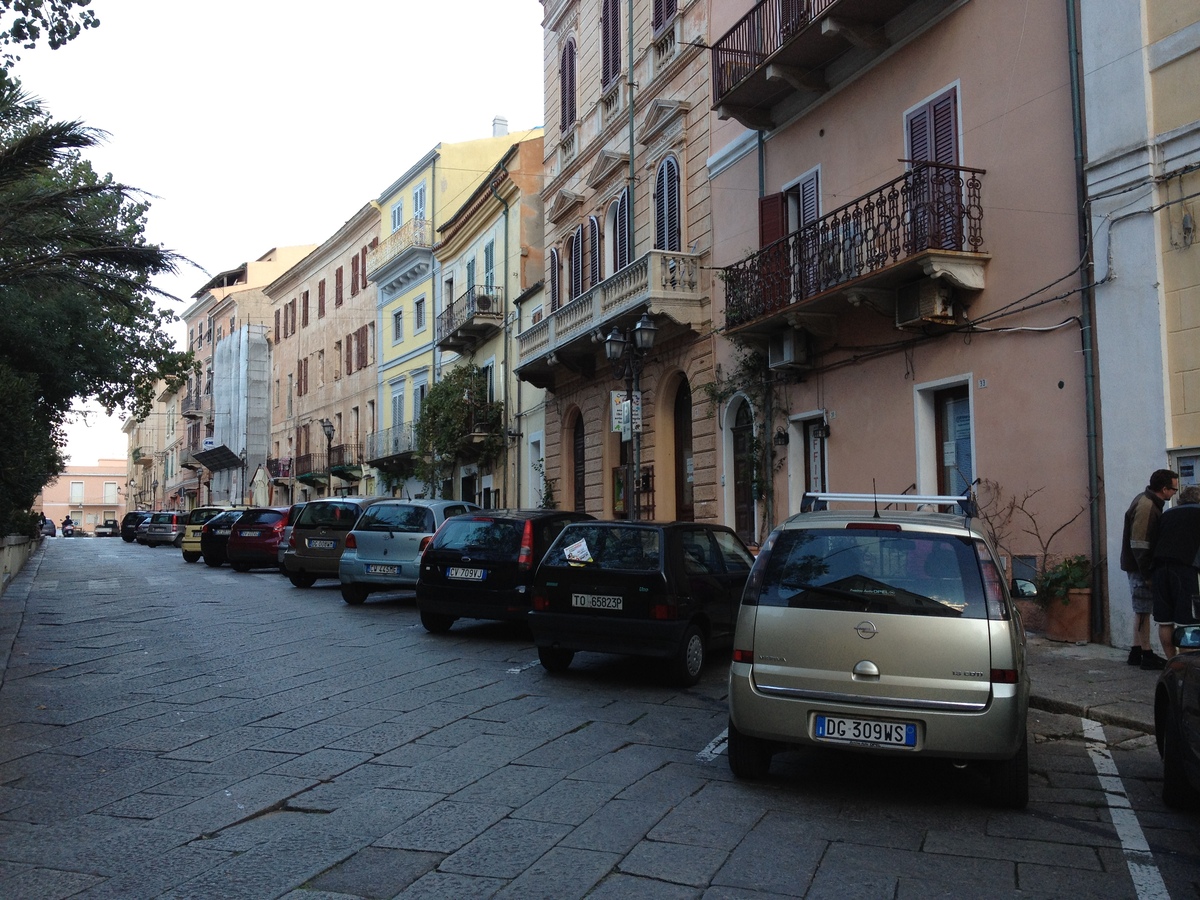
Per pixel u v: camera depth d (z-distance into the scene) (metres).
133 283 12.79
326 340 47.00
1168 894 4.19
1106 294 10.24
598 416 23.00
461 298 31.64
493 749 6.50
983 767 5.38
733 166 17.67
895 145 13.62
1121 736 7.10
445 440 29.72
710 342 18.16
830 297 13.41
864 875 4.36
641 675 9.34
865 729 5.32
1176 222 9.60
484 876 4.28
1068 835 4.95
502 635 11.80
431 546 11.74
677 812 5.21
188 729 7.04
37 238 12.42
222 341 62.84
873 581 5.50
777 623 5.59
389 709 7.70
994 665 5.21
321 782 5.73
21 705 7.84
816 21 13.65
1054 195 10.97
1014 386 11.43
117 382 23.94
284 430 52.94
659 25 20.34
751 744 5.72
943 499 6.71
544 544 11.45
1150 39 9.91
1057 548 10.77
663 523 9.30
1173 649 8.48
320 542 17.97
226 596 16.66
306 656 10.21
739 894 4.12
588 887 4.17
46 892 4.07
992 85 11.91
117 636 11.66
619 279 19.59
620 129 22.11
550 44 26.44
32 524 33.22
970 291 12.05
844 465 14.41
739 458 17.56
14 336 19.91
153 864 4.41
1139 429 9.84
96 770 5.99
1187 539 8.27
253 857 4.50
